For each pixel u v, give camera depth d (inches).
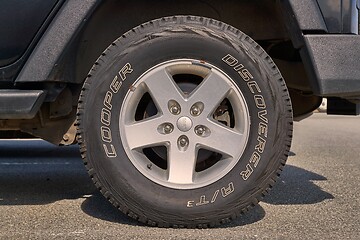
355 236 85.7
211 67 87.7
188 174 87.4
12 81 95.0
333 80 88.0
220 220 86.6
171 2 98.2
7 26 93.9
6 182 137.9
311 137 300.2
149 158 92.9
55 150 215.6
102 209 102.7
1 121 100.5
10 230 87.7
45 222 92.8
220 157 91.5
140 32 88.7
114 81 87.8
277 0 91.3
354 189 127.7
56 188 128.3
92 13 90.4
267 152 86.4
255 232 86.7
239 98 87.4
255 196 86.4
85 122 88.0
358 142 264.7
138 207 86.5
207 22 89.2
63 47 89.4
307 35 89.3
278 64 114.3
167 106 88.3
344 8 90.7
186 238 82.1
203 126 88.0
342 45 88.9
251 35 101.4
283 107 87.3
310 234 86.5
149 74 88.0
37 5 93.0
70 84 99.7
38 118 99.9
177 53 87.7
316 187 130.6
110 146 87.3
